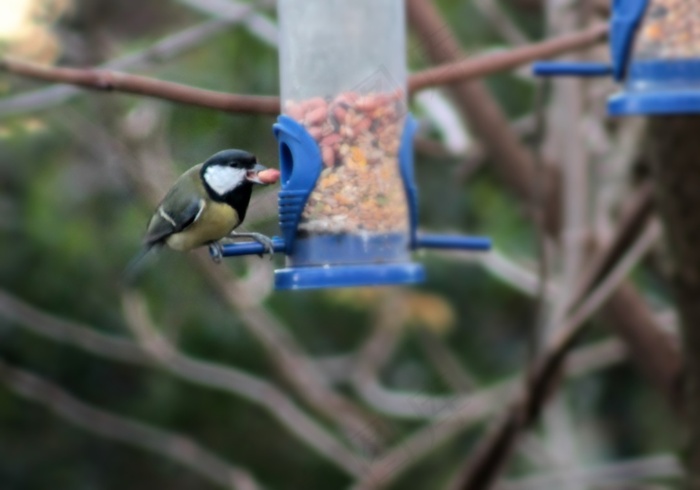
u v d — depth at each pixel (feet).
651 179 28.66
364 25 26.30
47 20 40.55
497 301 48.78
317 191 25.59
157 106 29.37
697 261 28.12
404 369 48.55
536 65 27.76
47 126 39.01
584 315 30.81
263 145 28.02
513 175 36.68
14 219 45.75
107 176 38.65
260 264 36.99
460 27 44.42
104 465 52.21
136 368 51.03
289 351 41.27
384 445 36.37
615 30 27.63
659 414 49.57
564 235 34.76
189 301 38.75
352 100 26.08
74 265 44.78
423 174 46.50
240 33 38.78
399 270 24.82
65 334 44.52
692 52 27.12
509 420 32.01
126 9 45.09
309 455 50.93
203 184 28.22
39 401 51.16
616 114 26.73
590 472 39.47
